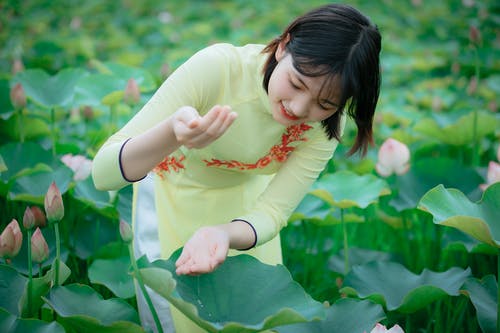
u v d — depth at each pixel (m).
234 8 8.10
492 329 1.96
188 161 1.81
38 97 3.11
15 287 1.93
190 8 8.06
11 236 1.82
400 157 2.73
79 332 1.85
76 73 3.25
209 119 1.32
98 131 3.37
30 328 1.71
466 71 5.54
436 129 3.42
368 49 1.48
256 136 1.72
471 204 2.02
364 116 1.63
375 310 1.91
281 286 1.73
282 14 7.44
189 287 1.68
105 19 7.48
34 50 5.12
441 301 2.46
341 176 2.77
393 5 8.27
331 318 1.91
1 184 2.52
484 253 2.42
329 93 1.48
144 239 1.97
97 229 2.65
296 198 1.85
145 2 8.25
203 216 1.87
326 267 2.68
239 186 1.90
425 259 2.77
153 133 1.47
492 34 6.55
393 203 2.77
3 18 6.51
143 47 6.30
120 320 1.86
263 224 1.75
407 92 4.86
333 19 1.46
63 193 2.53
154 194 2.00
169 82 1.64
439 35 7.13
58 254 1.87
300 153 1.84
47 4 7.71
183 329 1.87
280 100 1.54
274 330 1.82
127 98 2.89
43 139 3.28
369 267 2.28
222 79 1.63
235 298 1.71
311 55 1.44
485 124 3.33
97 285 2.45
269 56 1.58
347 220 2.68
